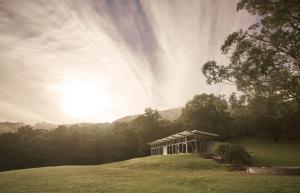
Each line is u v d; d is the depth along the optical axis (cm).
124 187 1549
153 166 3170
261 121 6875
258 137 7456
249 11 1529
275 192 1212
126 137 8200
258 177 1844
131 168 3269
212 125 7212
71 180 1995
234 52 1662
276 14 1397
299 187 1320
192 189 1396
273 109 1739
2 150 6900
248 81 1644
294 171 2033
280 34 1478
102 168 3272
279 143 6375
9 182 1984
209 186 1485
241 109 1931
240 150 3100
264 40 1587
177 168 2911
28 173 2644
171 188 1454
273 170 2100
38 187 1658
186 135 4306
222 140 7431
